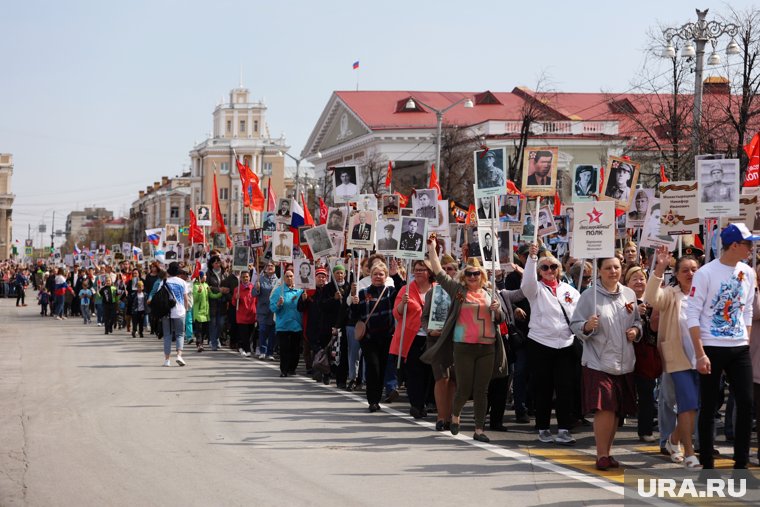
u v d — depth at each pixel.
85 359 28.31
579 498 10.97
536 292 15.05
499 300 16.86
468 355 15.14
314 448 14.13
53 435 14.78
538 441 15.27
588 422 17.42
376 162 88.69
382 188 87.75
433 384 18.34
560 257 27.66
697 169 15.28
